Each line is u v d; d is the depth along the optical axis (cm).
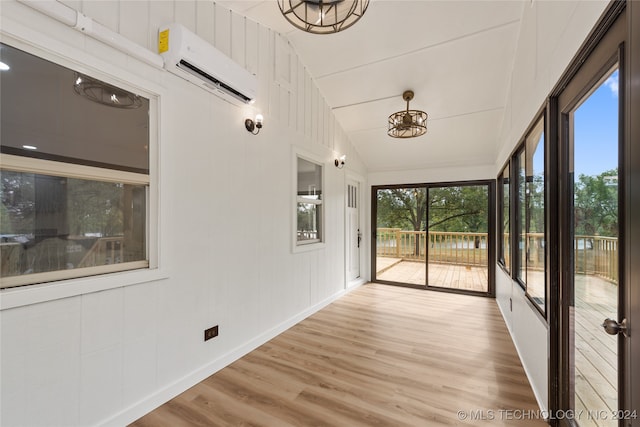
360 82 365
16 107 137
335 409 188
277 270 312
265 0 241
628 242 88
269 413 185
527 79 232
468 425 174
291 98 335
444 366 242
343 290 467
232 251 254
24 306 136
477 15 261
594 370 135
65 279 153
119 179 176
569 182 157
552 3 168
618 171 101
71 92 155
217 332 238
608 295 118
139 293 183
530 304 220
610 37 108
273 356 261
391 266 546
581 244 145
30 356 138
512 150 299
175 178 204
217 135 239
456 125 411
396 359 254
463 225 489
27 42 136
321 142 401
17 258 138
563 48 149
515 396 201
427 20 272
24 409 136
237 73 234
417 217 527
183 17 211
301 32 305
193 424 175
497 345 282
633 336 86
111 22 168
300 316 351
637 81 82
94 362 161
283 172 322
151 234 193
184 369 210
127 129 180
